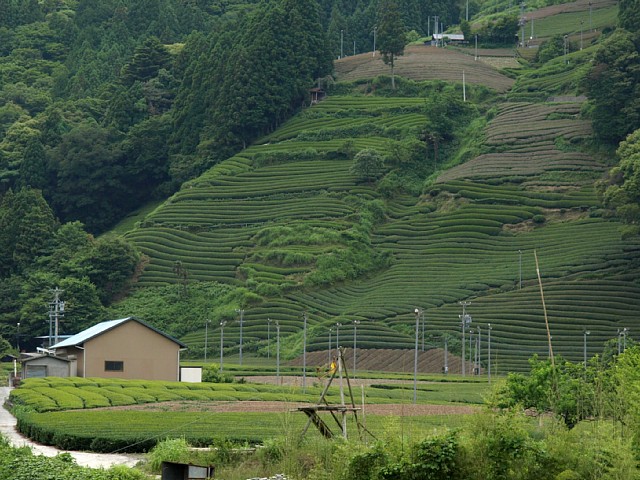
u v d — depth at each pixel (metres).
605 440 79.94
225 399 174.25
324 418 137.50
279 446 102.69
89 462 110.50
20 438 134.12
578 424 93.31
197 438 118.06
